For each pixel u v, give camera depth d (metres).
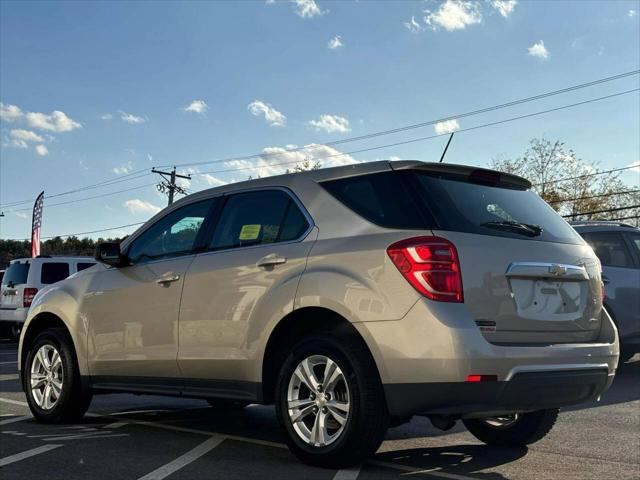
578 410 6.94
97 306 6.09
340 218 4.70
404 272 4.17
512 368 4.04
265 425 6.27
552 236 4.77
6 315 17.05
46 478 4.30
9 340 19.83
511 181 5.11
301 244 4.80
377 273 4.27
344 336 4.40
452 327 3.99
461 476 4.44
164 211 6.07
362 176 4.77
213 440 5.52
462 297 4.10
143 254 6.02
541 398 4.20
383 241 4.34
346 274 4.40
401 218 4.39
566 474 4.54
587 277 4.75
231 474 4.38
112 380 5.95
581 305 4.68
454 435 5.86
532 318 4.36
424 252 4.14
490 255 4.27
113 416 6.78
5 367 11.75
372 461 4.84
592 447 5.37
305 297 4.54
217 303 5.12
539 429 5.14
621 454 5.13
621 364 10.34
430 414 4.12
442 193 4.51
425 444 5.49
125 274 5.98
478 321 4.12
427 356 4.01
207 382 5.21
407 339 4.08
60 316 6.37
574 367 4.32
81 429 6.02
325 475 4.34
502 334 4.21
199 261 5.40
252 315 4.87
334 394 4.45
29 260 16.95
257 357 4.83
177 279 5.46
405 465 4.73
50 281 16.86
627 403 7.32
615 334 4.84
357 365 4.27
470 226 4.37
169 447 5.23
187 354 5.29
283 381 4.66
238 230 5.32
